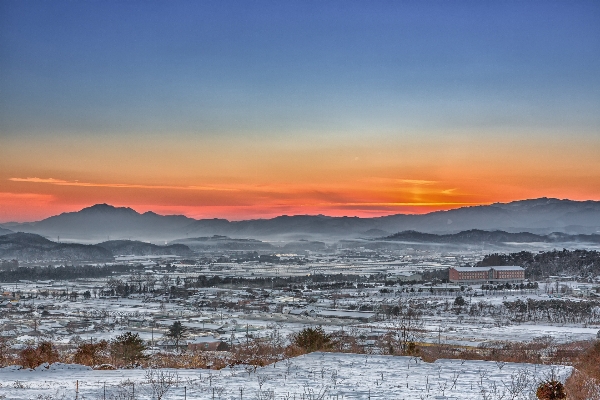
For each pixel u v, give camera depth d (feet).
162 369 106.63
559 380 86.79
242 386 81.82
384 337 255.50
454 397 74.64
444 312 452.76
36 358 127.24
